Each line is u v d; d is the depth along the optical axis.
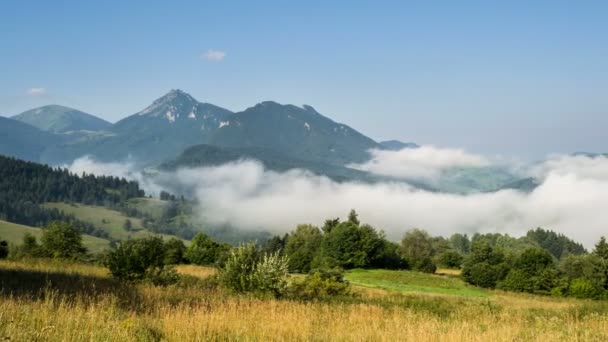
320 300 28.31
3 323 11.91
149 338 12.77
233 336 13.70
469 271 96.38
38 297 16.27
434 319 19.42
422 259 121.56
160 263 28.64
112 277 28.41
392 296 37.62
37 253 54.91
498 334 16.42
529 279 83.94
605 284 90.75
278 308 20.31
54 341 11.16
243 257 27.75
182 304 18.50
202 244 85.50
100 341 11.66
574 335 16.88
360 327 16.86
